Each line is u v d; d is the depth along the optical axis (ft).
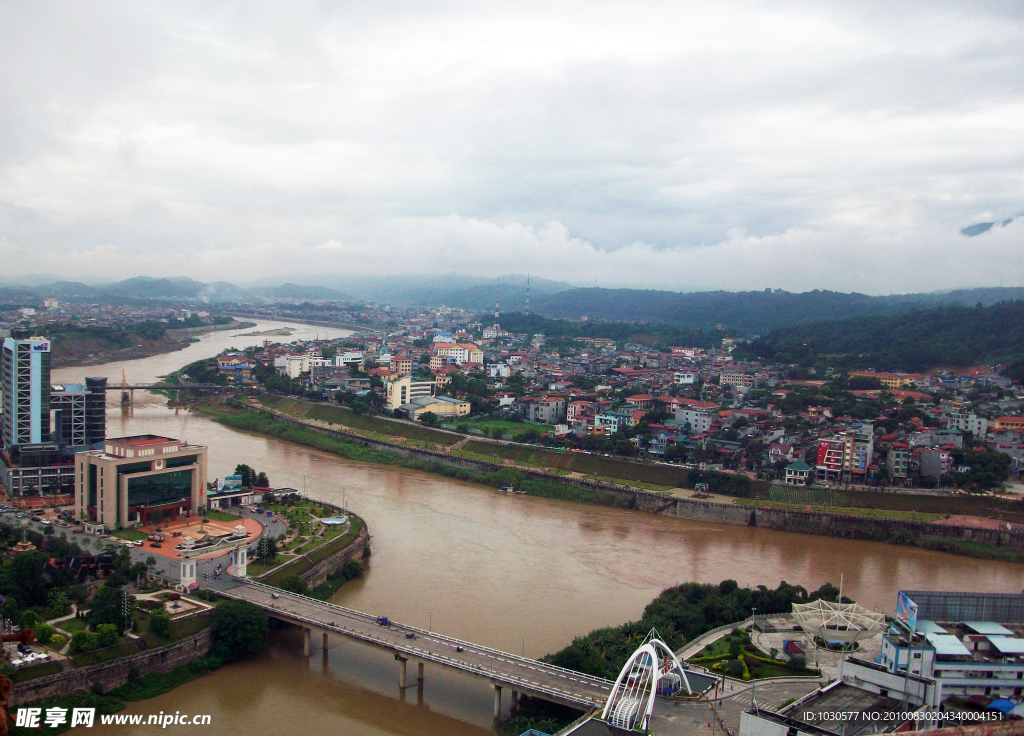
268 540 618.85
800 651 465.88
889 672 376.07
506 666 447.42
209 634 490.49
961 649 374.43
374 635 483.92
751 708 367.25
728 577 647.97
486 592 595.06
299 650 514.68
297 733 409.49
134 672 448.65
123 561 570.05
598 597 590.55
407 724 424.46
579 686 426.10
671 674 419.33
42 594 508.94
